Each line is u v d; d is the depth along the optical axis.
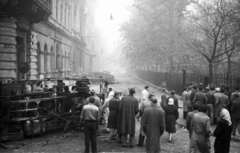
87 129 6.98
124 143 7.81
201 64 25.89
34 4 14.74
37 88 10.99
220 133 5.86
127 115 7.71
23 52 17.64
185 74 20.95
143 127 6.44
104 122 11.16
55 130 9.62
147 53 30.94
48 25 24.67
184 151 7.47
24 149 7.44
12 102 8.28
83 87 10.12
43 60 23.09
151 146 6.26
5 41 14.46
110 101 8.62
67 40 36.59
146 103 8.20
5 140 8.17
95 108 7.06
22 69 12.71
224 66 26.19
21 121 8.58
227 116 5.85
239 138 8.77
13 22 14.88
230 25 19.00
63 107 9.89
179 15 27.83
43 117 8.98
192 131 6.04
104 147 7.77
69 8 37.12
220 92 10.83
